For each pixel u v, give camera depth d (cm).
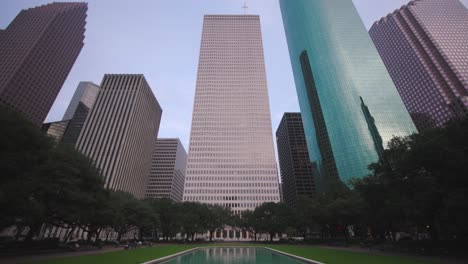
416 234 6825
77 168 4103
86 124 14562
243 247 5809
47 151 3553
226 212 10019
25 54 14275
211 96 18738
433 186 3169
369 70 14738
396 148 4062
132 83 16400
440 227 3184
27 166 2930
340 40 15712
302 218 7838
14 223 3128
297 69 18125
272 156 16875
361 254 3250
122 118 14812
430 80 16225
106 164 13325
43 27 15788
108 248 4753
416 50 17600
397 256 2947
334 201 6419
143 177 17075
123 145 13988
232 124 17825
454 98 14838
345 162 12781
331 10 16938
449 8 18762
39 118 14725
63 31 17062
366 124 13100
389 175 3941
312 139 15775
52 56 15962
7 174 2723
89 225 5362
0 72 13400
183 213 8319
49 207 3406
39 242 3616
